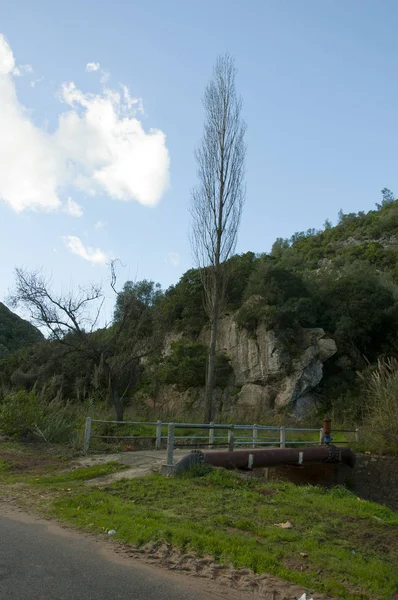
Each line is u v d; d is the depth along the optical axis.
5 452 13.53
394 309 35.56
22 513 7.41
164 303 41.75
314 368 32.53
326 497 9.74
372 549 6.81
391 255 60.00
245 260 42.66
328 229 91.50
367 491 15.33
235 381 35.12
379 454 18.88
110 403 22.47
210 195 23.11
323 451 15.53
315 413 30.61
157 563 5.44
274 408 31.84
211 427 12.34
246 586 4.96
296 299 35.16
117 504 7.71
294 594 4.86
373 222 81.50
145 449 15.30
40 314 20.44
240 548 5.88
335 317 36.16
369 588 5.24
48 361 24.73
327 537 6.98
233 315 37.72
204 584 4.96
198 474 10.46
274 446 18.75
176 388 35.75
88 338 21.23
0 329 54.97
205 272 23.28
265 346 34.09
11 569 4.93
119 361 21.55
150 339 22.41
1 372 34.09
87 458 12.94
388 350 34.69
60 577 4.81
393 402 19.42
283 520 7.55
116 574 5.01
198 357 35.72
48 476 10.48
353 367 34.28
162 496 8.48
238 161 23.31
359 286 37.03
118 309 22.91
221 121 23.52
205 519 7.14
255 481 10.45
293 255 62.66
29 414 16.02
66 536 6.24
